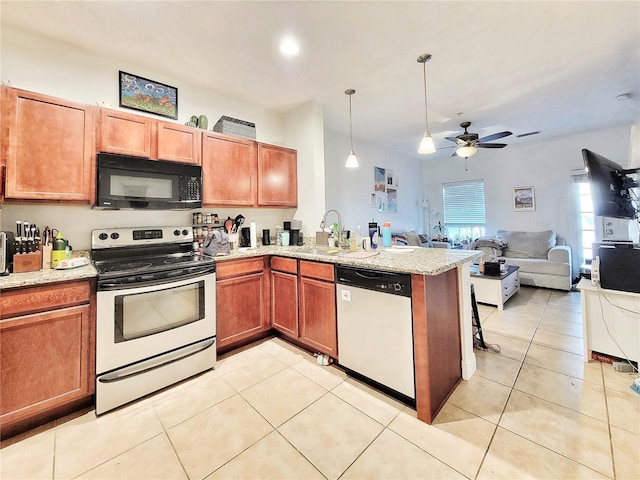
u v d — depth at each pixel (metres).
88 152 1.96
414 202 6.25
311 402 1.75
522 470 1.24
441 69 2.58
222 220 2.93
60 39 2.05
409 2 1.76
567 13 1.89
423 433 1.48
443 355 1.74
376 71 2.58
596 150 4.49
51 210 2.04
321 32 2.02
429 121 3.97
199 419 1.62
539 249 4.63
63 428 1.56
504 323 2.94
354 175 4.79
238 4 1.73
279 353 2.41
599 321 2.12
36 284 1.52
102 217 2.24
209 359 2.14
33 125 1.77
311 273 2.24
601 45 2.26
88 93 2.19
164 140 2.29
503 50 2.30
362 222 4.92
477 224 5.82
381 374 1.78
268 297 2.65
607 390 1.78
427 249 2.41
